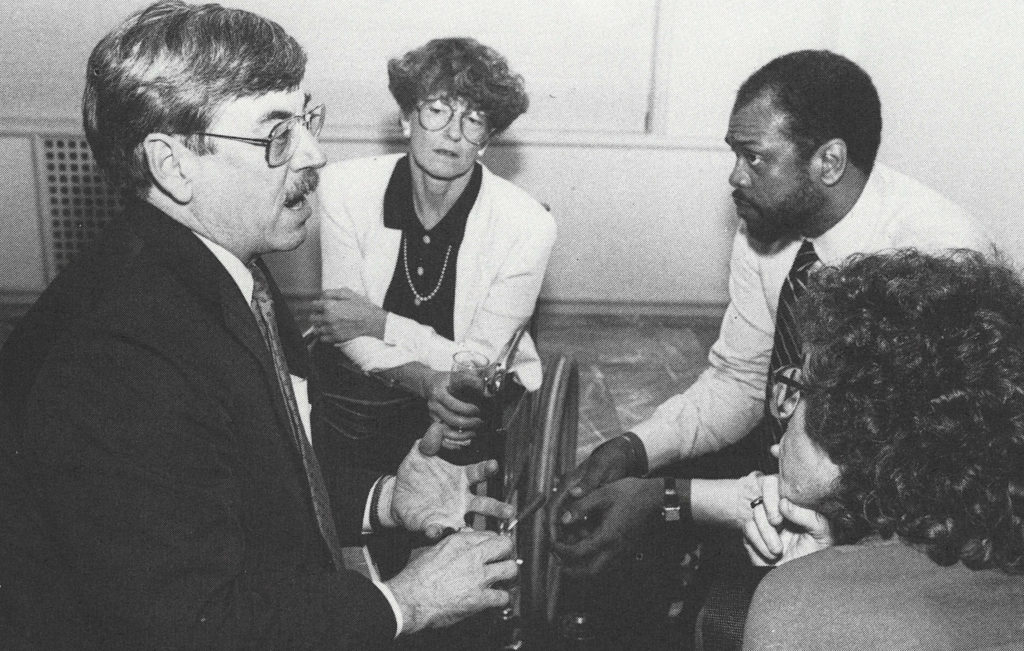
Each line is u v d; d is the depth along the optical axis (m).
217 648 0.91
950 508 0.77
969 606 0.74
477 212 1.97
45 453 0.90
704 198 3.84
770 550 1.12
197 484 0.94
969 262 0.92
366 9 3.52
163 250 1.00
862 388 0.82
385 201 1.97
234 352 1.02
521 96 1.84
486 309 1.99
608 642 1.66
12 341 0.99
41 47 3.46
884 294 0.86
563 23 3.61
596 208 3.85
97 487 0.89
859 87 1.51
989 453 0.76
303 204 1.12
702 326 4.02
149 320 0.96
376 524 1.36
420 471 1.32
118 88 0.96
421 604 1.10
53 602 0.94
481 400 1.60
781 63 1.55
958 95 2.96
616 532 1.43
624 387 3.48
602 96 3.72
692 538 1.47
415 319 2.01
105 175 1.05
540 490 1.75
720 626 1.09
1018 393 0.77
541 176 3.79
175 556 0.90
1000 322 0.81
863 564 0.80
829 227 1.61
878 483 0.81
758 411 1.81
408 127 1.89
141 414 0.91
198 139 0.98
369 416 1.87
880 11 3.51
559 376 2.04
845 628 0.74
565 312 4.02
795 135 1.51
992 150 2.76
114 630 0.91
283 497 1.07
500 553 1.17
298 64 1.04
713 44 3.65
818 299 0.92
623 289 3.98
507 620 1.55
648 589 1.52
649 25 3.62
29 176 3.60
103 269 1.00
